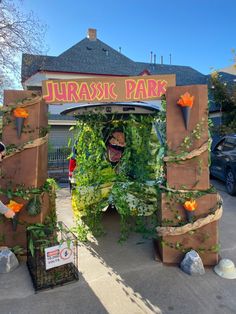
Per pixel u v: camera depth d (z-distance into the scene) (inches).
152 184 170.4
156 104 197.9
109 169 189.2
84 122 194.5
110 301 112.7
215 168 334.6
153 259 146.7
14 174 141.3
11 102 140.4
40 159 147.4
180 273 131.8
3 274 133.4
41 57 581.3
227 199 273.4
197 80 848.9
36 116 142.8
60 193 306.0
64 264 125.7
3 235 142.1
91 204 182.7
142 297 114.9
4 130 140.7
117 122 200.7
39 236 129.7
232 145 303.6
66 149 507.2
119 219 212.2
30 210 140.8
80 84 147.3
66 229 143.8
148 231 167.5
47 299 114.7
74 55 757.9
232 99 506.9
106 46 848.9
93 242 171.5
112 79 147.3
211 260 136.1
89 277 130.5
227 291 117.7
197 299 112.9
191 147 134.5
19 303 112.3
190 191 135.2
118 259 148.2
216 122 573.0
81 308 108.7
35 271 123.5
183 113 133.6
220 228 191.6
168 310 106.7
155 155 174.2
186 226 134.2
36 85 650.8
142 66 861.8
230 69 661.9
